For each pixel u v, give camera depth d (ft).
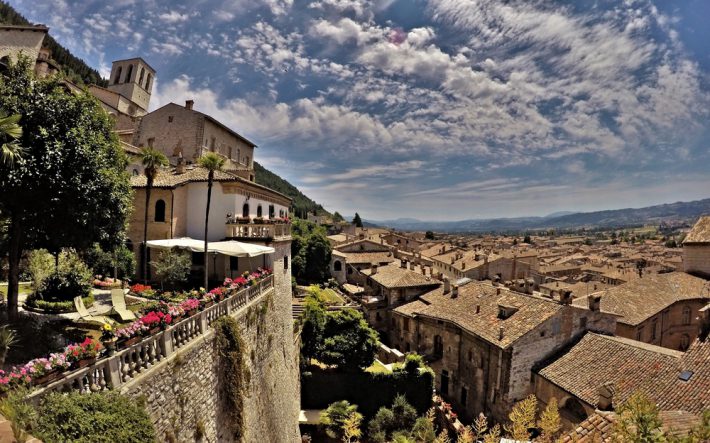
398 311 167.02
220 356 57.21
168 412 43.37
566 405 90.27
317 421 116.47
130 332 39.65
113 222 63.67
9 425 24.95
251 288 75.56
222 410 56.75
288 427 94.12
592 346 99.40
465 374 121.08
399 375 126.31
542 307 110.42
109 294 91.09
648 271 273.75
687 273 176.96
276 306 93.81
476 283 154.51
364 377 127.03
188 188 112.27
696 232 178.81
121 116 202.59
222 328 57.93
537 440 45.65
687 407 68.44
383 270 220.02
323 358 127.54
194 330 51.34
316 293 210.18
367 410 124.98
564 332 106.22
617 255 437.58
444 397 131.54
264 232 98.94
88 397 32.12
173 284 98.99
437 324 138.51
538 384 99.04
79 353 33.99
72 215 55.11
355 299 217.97
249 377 67.26
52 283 76.74
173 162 165.89
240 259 105.70
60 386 31.48
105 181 57.67
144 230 108.58
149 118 171.73
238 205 112.78
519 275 271.69
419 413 123.85
